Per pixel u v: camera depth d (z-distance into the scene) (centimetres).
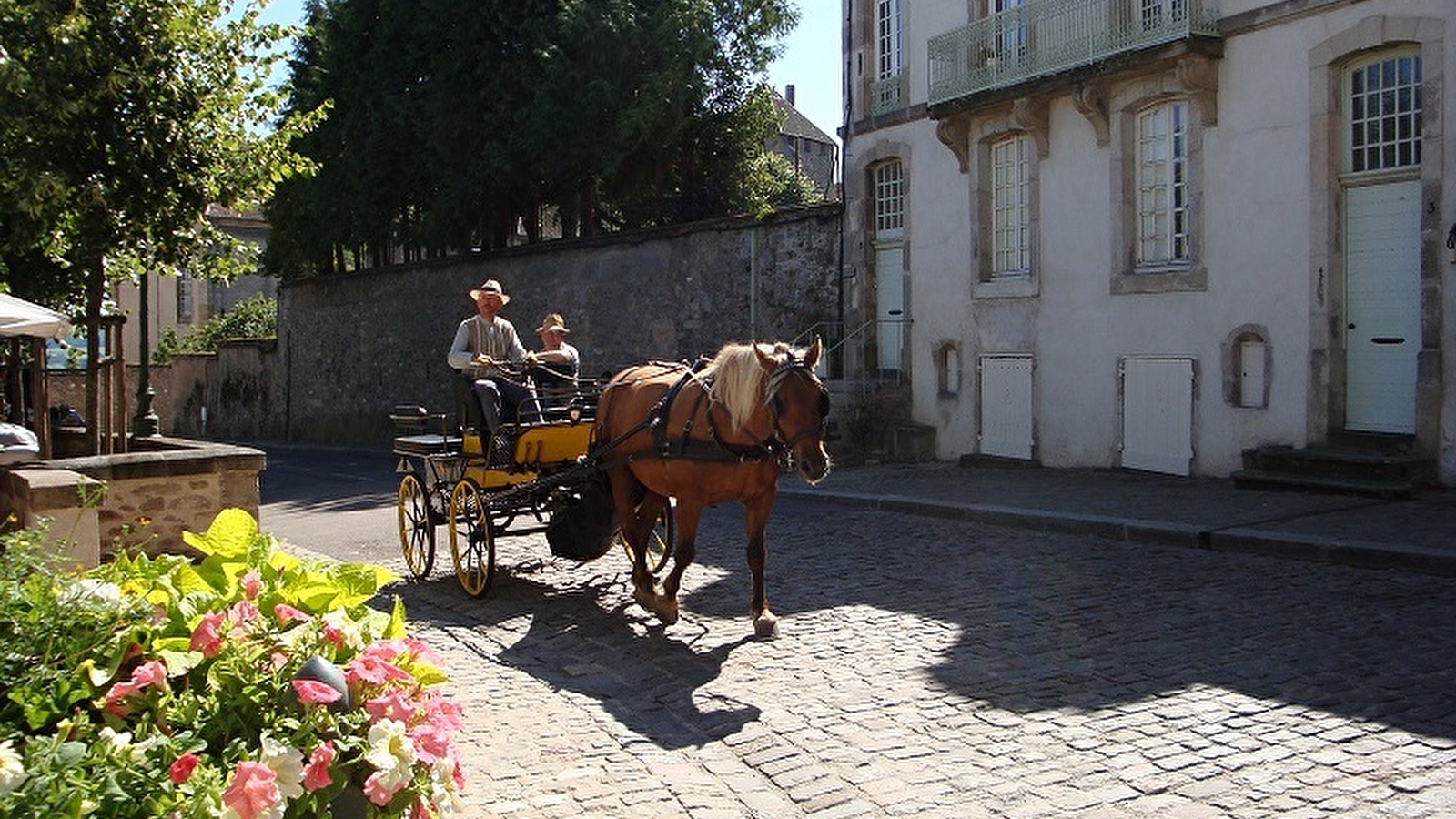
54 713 302
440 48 2525
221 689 316
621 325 2434
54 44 1148
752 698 638
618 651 747
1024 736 562
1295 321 1370
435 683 368
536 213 2731
